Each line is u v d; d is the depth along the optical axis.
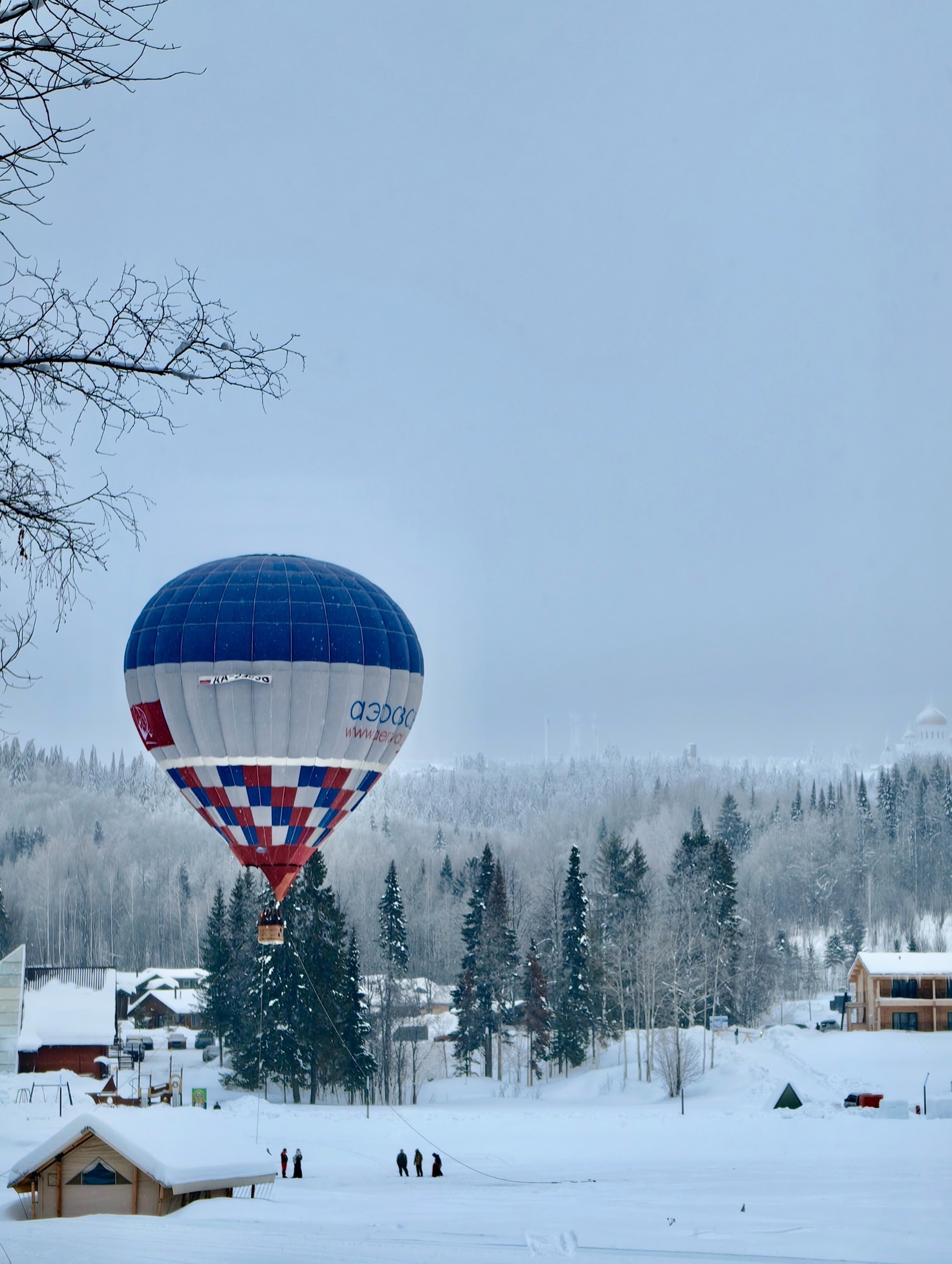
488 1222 25.81
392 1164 50.22
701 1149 50.81
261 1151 32.12
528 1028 88.06
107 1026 86.69
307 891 80.38
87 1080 79.06
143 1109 32.50
